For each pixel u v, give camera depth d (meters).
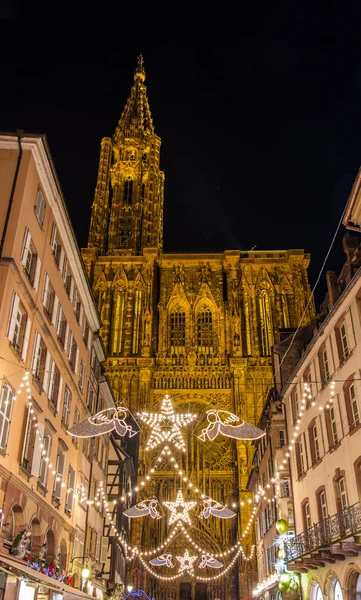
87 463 43.06
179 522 66.19
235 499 72.00
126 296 87.50
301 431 37.06
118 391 78.56
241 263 89.56
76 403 39.66
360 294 27.89
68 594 27.38
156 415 30.94
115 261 90.12
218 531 70.94
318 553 28.78
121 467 57.19
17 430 25.80
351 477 27.72
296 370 38.16
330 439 31.34
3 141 28.66
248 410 77.31
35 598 25.08
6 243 25.97
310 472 34.50
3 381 24.02
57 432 33.56
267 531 49.38
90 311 44.66
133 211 99.19
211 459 75.38
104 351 50.28
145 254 90.00
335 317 31.05
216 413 21.22
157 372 81.38
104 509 50.78
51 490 31.56
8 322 24.78
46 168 30.19
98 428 21.34
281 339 54.03
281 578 34.41
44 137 28.83
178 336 85.94
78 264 38.66
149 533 70.25
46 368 30.89
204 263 91.62
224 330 85.19
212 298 87.94
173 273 90.56
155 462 74.00
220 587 67.94
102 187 101.00
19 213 26.84
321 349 33.78
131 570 65.81
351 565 25.92
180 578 69.25
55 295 33.19
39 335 29.92
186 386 80.19
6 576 22.61
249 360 80.69
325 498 31.52
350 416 28.58
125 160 105.12
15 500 25.17
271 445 45.19
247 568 64.88
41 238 30.39
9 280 25.11
